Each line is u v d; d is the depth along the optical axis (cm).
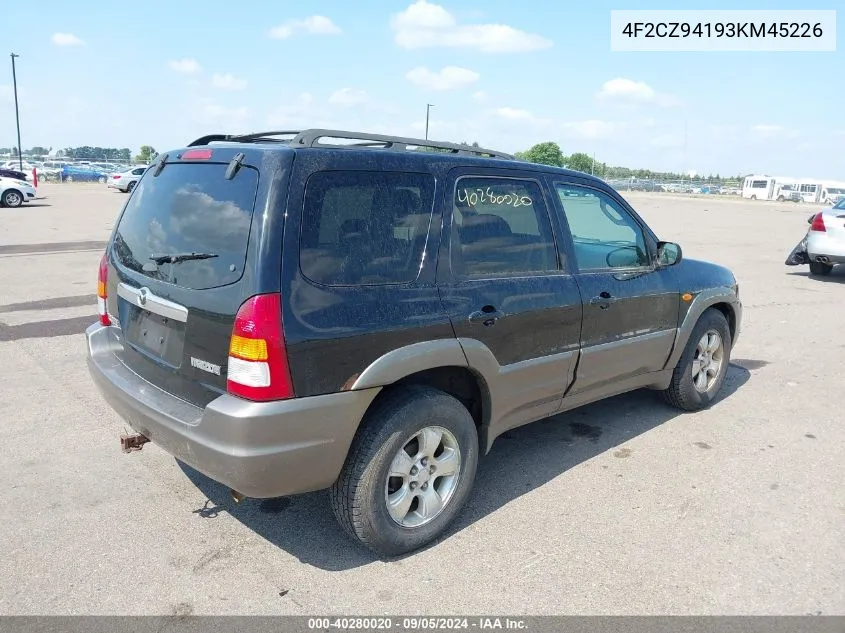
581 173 435
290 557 331
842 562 333
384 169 323
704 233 2117
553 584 312
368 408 319
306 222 291
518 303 368
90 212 2352
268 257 280
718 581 316
